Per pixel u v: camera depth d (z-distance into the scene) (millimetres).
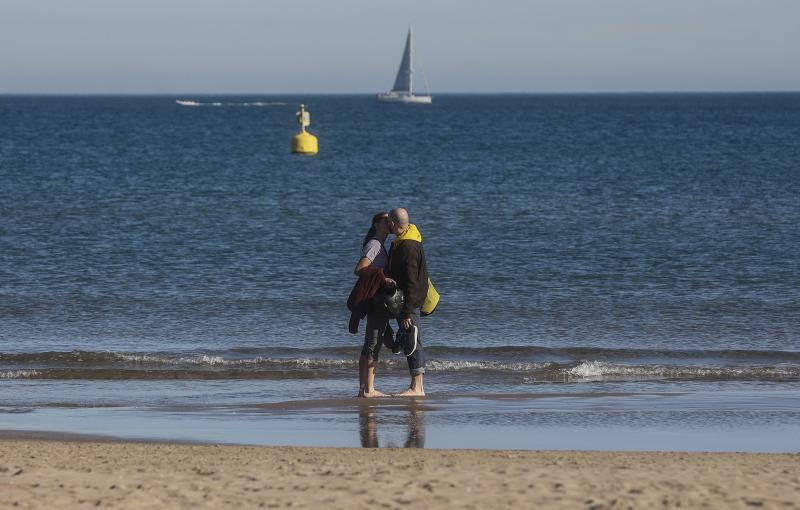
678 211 116438
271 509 23281
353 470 27359
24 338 56188
